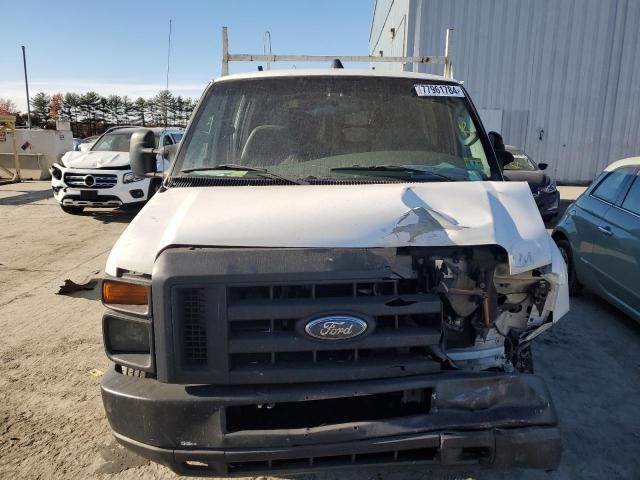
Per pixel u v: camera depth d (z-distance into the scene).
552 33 17.94
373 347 2.20
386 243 2.29
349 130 3.34
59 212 11.41
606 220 5.16
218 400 2.18
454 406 2.26
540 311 2.58
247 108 3.44
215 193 2.75
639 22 17.80
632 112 18.34
